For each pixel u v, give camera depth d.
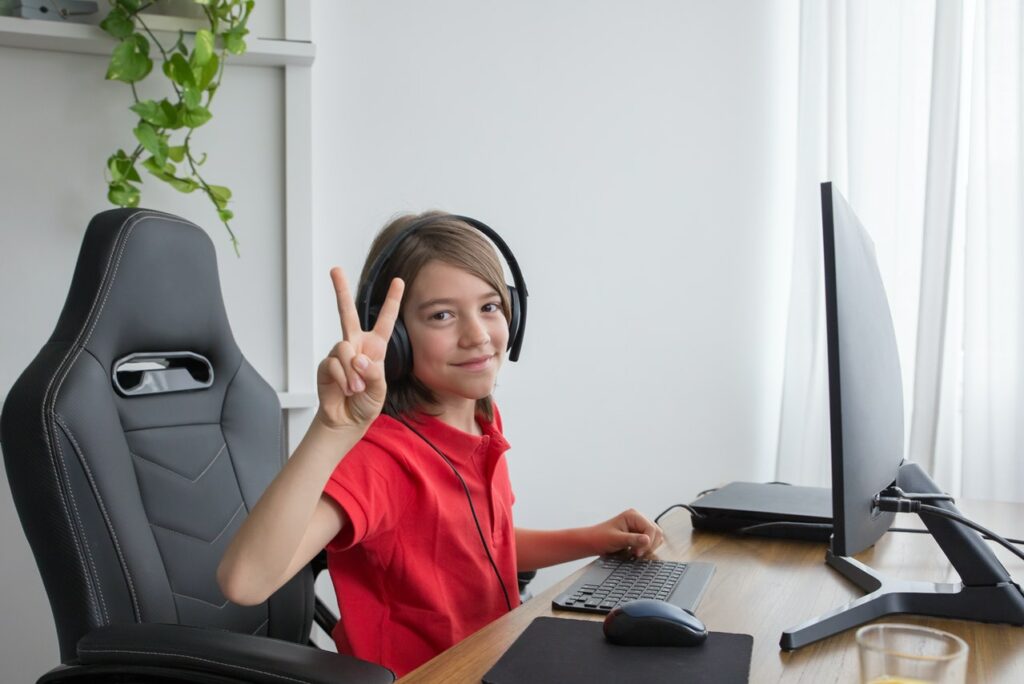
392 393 1.20
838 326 0.87
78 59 2.05
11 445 1.07
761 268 2.70
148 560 1.14
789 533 1.35
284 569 0.90
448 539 1.14
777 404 2.72
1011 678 0.79
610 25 2.54
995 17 2.33
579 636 0.89
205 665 0.89
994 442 2.37
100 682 0.96
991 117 2.34
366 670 0.87
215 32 1.98
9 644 2.05
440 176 2.39
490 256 1.21
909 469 1.18
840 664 0.83
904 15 2.47
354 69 2.30
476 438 1.21
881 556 1.22
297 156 2.16
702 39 2.62
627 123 2.56
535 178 2.48
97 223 1.22
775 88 2.69
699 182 2.63
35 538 1.07
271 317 2.19
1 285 2.03
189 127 2.02
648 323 2.60
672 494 2.64
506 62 2.44
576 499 2.56
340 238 2.30
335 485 1.02
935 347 2.38
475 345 1.16
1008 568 1.18
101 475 1.10
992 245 2.34
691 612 0.98
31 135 2.04
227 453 1.34
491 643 0.90
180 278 1.29
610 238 2.56
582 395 2.55
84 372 1.12
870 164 2.50
